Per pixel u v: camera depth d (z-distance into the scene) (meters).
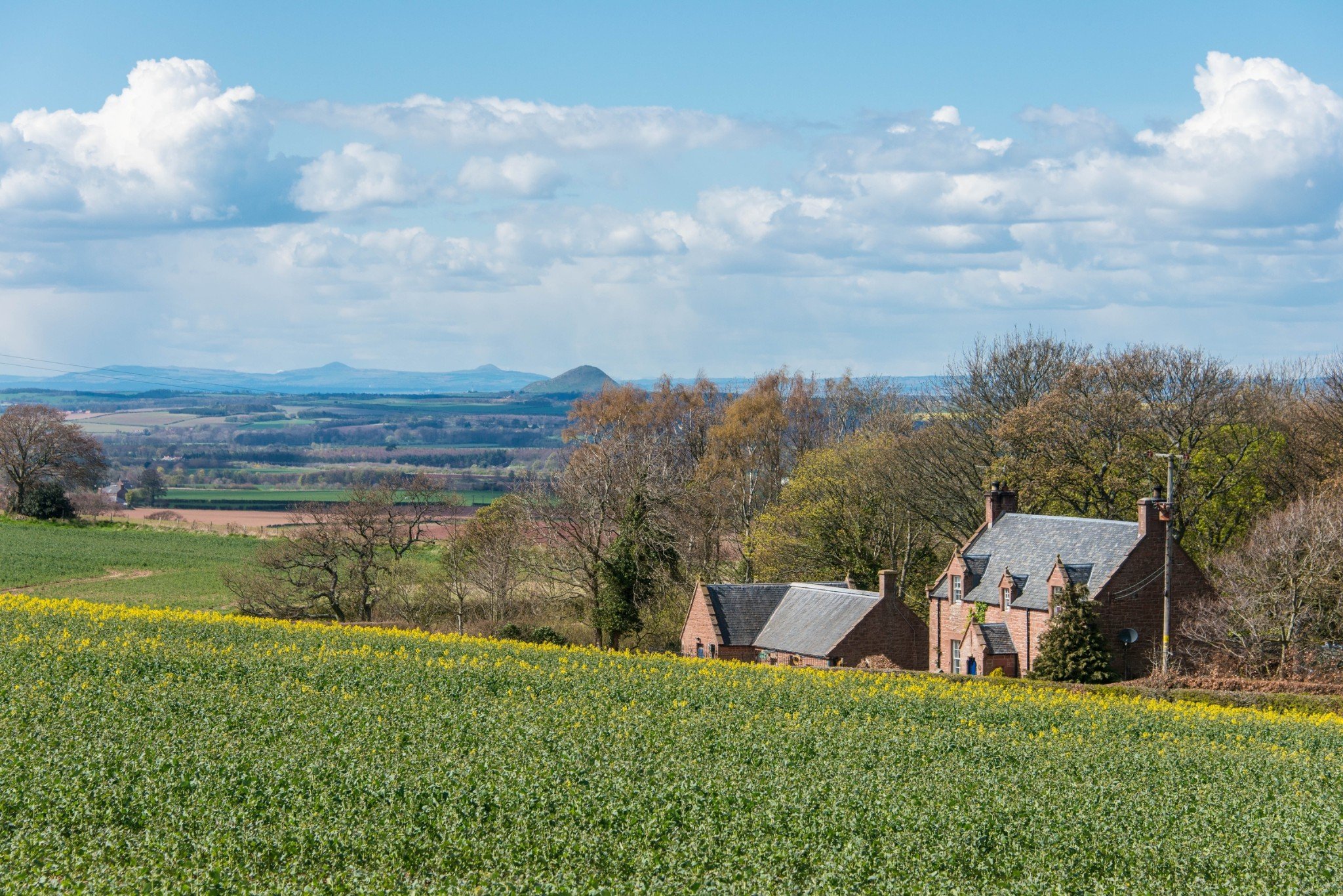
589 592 82.12
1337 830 29.50
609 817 26.23
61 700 34.84
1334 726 45.81
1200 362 79.44
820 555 86.00
